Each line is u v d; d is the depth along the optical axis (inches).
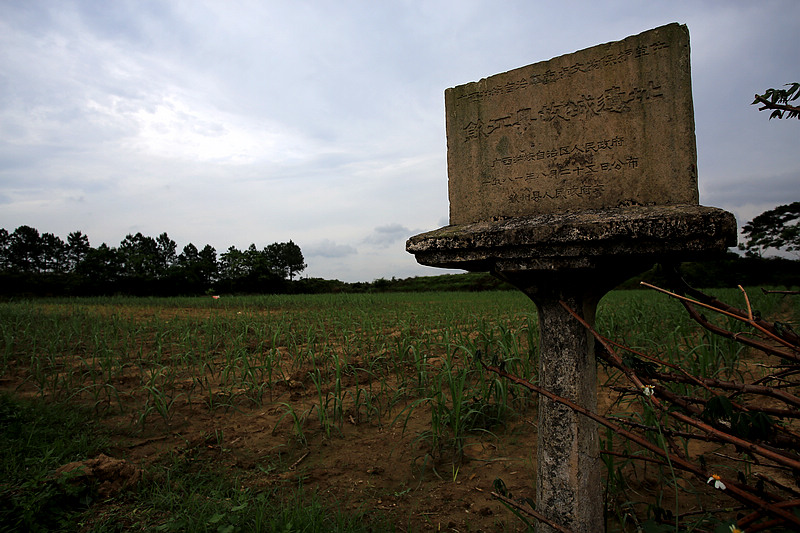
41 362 282.8
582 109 90.9
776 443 69.3
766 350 71.8
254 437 174.1
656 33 83.1
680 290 85.0
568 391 90.7
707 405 65.7
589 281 88.3
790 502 60.5
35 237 2672.2
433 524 114.8
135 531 109.7
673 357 220.8
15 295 1298.0
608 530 106.7
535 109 96.7
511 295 924.0
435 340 309.6
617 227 71.8
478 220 104.0
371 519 116.1
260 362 282.8
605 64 88.4
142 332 372.2
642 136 84.1
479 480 137.0
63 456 146.3
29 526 105.7
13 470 132.3
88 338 355.9
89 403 206.8
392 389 226.1
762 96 78.4
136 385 240.2
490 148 102.9
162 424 187.0
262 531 107.3
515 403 196.1
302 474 142.5
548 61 95.4
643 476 132.6
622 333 285.9
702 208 70.4
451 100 109.7
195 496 124.9
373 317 480.7
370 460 153.9
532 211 96.4
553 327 93.0
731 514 108.0
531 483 132.3
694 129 79.3
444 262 94.7
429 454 155.9
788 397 71.1
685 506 114.7
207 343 338.0
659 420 84.7
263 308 726.5
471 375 226.7
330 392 226.1
